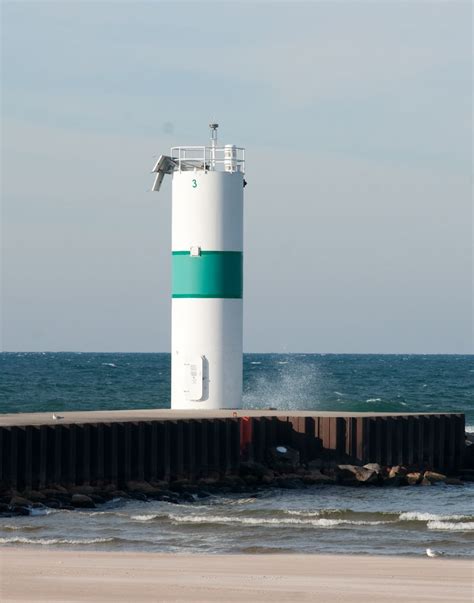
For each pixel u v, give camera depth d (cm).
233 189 16450
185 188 16412
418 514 12862
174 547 10981
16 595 8262
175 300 16575
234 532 11906
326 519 12712
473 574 9419
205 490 14275
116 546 10931
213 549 10931
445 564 9912
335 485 15112
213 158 16712
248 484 14725
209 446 14562
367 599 8325
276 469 15038
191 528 12031
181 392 16562
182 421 14338
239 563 9819
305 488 14875
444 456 16800
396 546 11344
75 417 14775
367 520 12738
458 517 12850
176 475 14262
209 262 16388
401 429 15988
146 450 14025
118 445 13750
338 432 15262
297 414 15738
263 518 12631
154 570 9356
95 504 13150
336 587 8756
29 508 12619
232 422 14762
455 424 16950
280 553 10788
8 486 12769
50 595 8275
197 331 16425
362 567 9719
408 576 9300
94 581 8806
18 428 12900
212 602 8138
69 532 11644
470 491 15325
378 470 15250
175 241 16550
